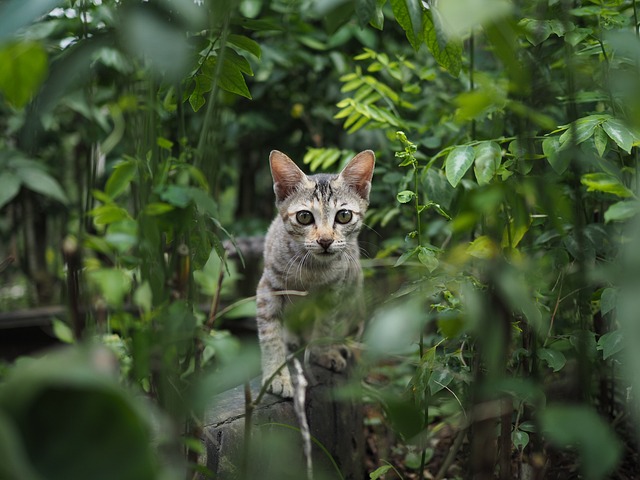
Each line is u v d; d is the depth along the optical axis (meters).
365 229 4.93
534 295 2.05
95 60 2.15
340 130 5.30
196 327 1.54
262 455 2.28
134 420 0.85
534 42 1.78
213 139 2.36
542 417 1.08
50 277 6.17
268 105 5.44
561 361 2.09
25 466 0.74
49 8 1.11
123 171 1.92
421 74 3.67
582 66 2.07
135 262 2.04
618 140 1.99
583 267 1.68
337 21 1.30
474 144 2.28
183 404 1.42
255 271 5.29
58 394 0.84
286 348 3.35
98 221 1.85
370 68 3.69
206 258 1.93
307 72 5.37
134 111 2.06
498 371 1.31
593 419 1.03
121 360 1.89
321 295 1.80
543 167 2.52
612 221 2.53
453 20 0.94
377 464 3.49
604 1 2.55
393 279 2.41
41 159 5.41
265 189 6.69
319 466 2.88
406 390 2.39
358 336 3.49
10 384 0.81
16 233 6.11
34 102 1.41
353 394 1.59
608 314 2.60
